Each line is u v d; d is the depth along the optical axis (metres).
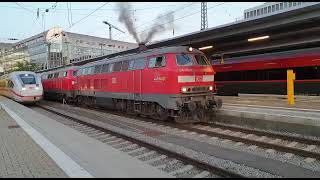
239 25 19.66
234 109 16.41
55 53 72.38
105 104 21.48
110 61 20.41
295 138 11.45
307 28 19.70
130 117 18.42
